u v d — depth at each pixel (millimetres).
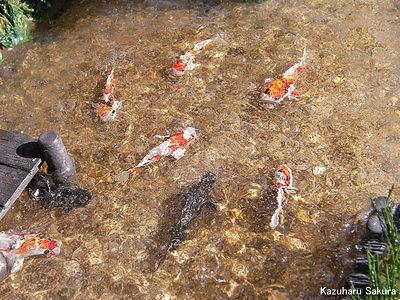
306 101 121
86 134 119
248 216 103
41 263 99
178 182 109
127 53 135
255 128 117
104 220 104
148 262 99
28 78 133
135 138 117
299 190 107
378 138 114
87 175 112
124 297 95
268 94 120
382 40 133
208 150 114
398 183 106
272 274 96
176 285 95
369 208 102
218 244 100
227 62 130
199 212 104
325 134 115
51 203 107
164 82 128
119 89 127
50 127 122
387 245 91
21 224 105
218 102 122
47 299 95
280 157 112
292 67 124
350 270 95
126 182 110
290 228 101
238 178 109
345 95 122
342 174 109
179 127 118
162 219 104
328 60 129
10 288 97
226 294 94
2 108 127
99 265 99
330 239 99
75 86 130
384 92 122
